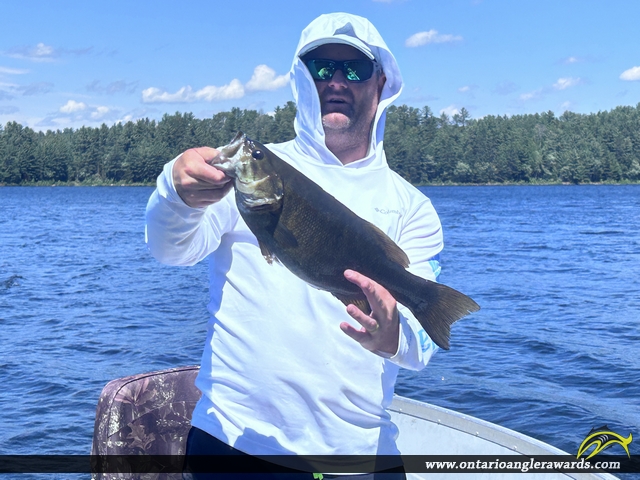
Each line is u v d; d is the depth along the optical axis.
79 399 8.73
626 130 142.88
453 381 9.23
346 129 2.79
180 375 3.24
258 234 2.23
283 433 2.46
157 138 141.12
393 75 2.95
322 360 2.45
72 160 143.75
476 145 138.00
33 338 12.48
